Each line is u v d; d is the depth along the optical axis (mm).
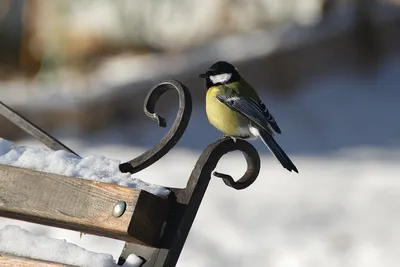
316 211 10039
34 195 3707
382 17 23344
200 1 24062
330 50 22016
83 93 18531
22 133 15789
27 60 23000
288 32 22094
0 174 3805
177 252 3672
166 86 4047
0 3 23000
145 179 11211
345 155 14531
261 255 8711
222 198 10406
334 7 24031
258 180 11391
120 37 23531
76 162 3846
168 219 3672
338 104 19844
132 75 20047
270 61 20688
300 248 8867
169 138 3934
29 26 23156
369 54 22641
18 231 3859
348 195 10695
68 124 17594
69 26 23172
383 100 20203
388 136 17391
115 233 3486
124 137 16875
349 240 9094
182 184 11023
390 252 8711
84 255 3699
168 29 23875
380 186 11023
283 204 10289
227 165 12336
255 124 6559
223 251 8766
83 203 3580
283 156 6430
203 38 23812
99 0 23453
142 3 23719
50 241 3795
